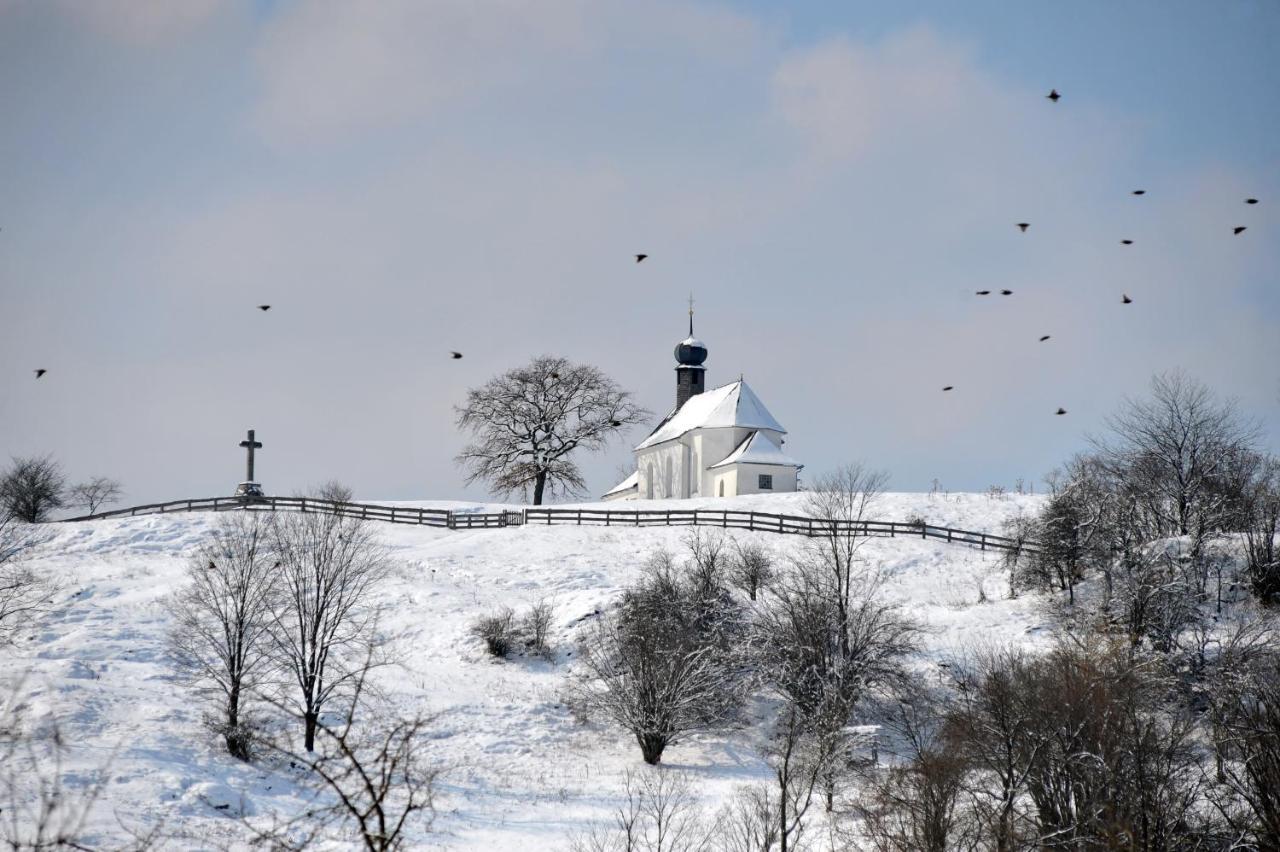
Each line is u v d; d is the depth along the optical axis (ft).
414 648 216.54
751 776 171.94
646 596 213.66
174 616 205.36
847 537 265.54
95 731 153.99
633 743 186.50
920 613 227.40
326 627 181.78
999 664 171.01
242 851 121.39
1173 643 183.73
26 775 131.95
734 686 191.72
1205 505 239.09
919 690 183.42
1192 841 113.29
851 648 190.60
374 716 177.58
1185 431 259.80
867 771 150.82
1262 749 115.03
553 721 190.49
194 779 141.28
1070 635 187.21
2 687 163.53
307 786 149.18
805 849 130.72
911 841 123.44
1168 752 122.11
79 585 236.63
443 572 256.93
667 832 138.62
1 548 233.55
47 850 87.61
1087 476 257.75
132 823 124.16
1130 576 200.44
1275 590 210.59
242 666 168.35
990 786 136.56
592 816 147.43
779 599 211.00
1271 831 107.86
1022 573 236.43
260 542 239.30
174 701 172.04
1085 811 113.50
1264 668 160.66
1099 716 122.72
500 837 137.18
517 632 219.20
